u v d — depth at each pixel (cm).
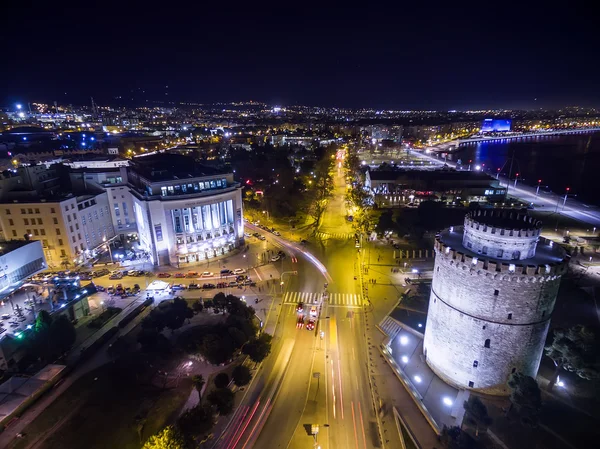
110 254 12044
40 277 10519
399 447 5397
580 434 5156
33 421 5784
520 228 5628
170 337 8012
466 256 5497
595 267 11094
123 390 6431
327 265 11656
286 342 7900
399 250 12581
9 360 6994
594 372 5488
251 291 10069
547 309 5459
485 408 5216
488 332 5628
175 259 11650
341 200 19962
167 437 4675
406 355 7281
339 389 6569
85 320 8669
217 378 6341
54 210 10931
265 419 5941
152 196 11094
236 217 12888
